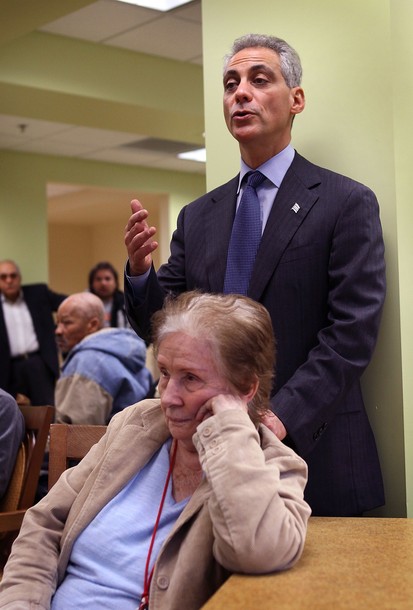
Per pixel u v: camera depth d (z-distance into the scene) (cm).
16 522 288
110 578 157
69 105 635
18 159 927
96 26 580
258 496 133
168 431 165
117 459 165
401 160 249
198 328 150
